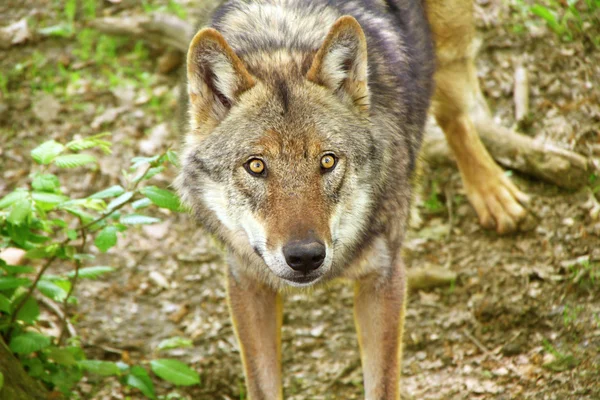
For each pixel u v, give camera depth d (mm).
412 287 10758
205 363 10070
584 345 9594
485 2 13898
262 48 7801
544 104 12617
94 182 12289
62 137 12922
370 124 7719
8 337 8609
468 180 11508
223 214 7594
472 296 10539
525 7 13766
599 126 12125
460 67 11023
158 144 12688
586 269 10414
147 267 11352
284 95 7285
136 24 14031
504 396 9172
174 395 9594
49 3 15016
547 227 11180
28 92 13609
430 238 11430
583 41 13297
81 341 10234
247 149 7176
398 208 8289
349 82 7559
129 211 11930
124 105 13414
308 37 7930
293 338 10367
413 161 8844
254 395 8352
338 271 8062
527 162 11734
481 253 11070
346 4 8500
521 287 10492
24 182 12203
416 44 9398
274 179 7125
